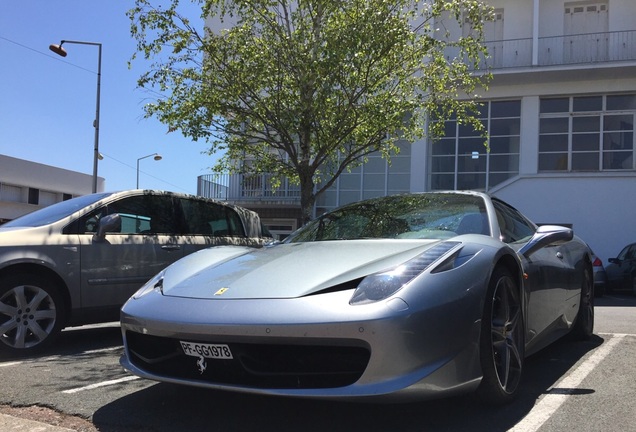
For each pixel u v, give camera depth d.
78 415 3.19
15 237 4.77
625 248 14.05
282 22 8.98
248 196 18.12
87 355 4.88
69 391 3.64
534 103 16.72
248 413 3.17
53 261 4.88
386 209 4.26
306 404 3.30
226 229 6.66
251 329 2.58
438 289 2.71
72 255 5.02
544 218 16.19
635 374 3.98
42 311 4.84
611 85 16.19
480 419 2.97
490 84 16.94
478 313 2.83
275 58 8.53
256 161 10.37
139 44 8.70
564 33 17.08
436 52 9.30
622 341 5.31
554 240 3.82
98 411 3.24
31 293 4.81
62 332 6.25
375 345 2.46
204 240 6.19
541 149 16.75
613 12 16.53
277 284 2.84
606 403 3.26
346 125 8.93
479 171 17.16
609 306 10.14
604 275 12.56
